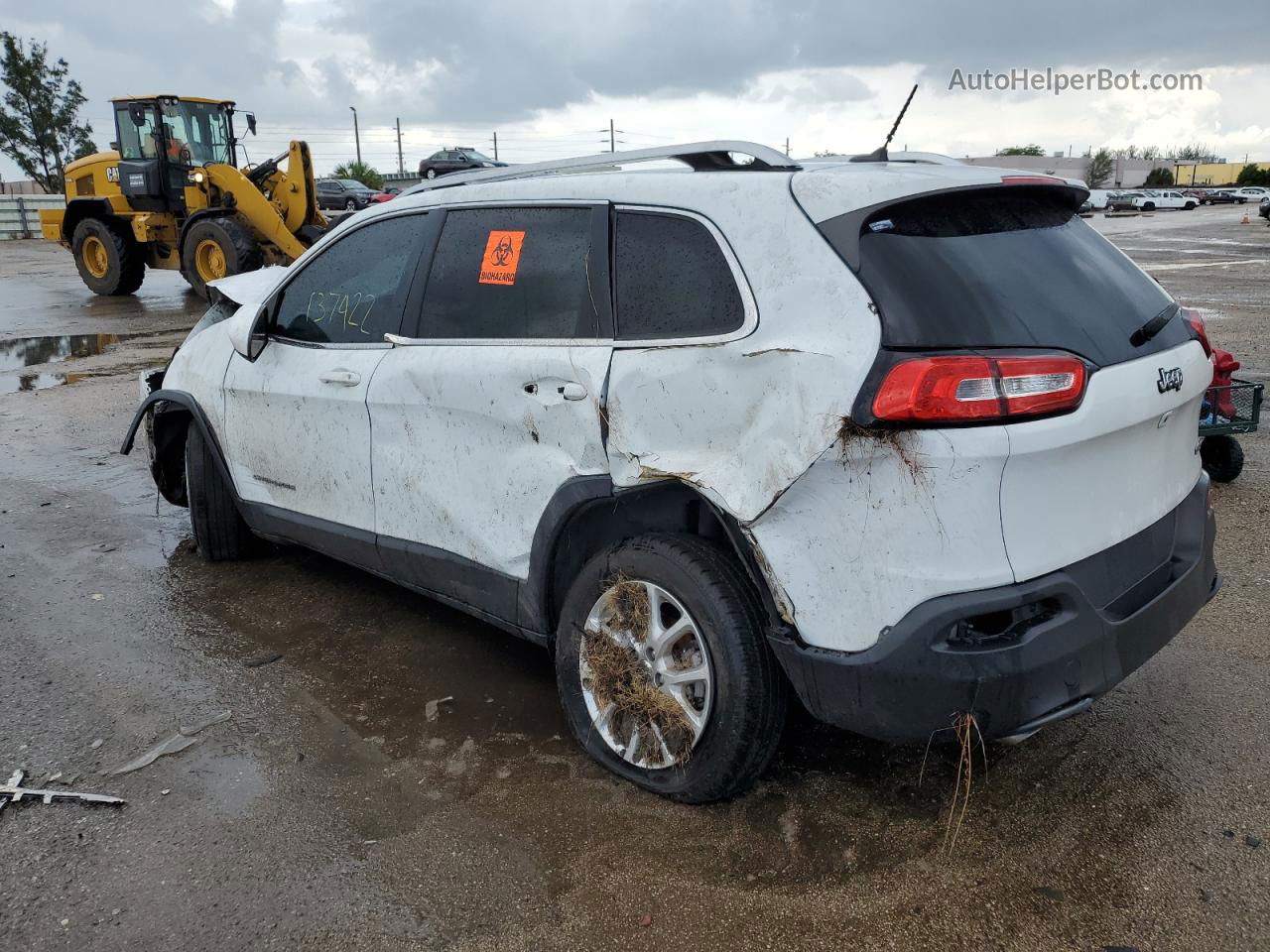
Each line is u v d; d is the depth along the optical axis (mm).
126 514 5527
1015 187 2695
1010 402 2262
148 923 2395
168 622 4121
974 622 2359
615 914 2410
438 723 3318
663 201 2855
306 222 15766
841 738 3158
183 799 2887
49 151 47875
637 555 2801
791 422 2422
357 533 3783
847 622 2404
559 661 3082
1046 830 2695
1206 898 2426
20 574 4633
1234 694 3383
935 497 2270
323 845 2678
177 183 15641
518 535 3131
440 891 2500
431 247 3506
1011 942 2303
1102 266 2773
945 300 2371
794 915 2396
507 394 3094
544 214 3178
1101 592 2514
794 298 2500
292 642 3947
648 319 2816
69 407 8203
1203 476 3076
